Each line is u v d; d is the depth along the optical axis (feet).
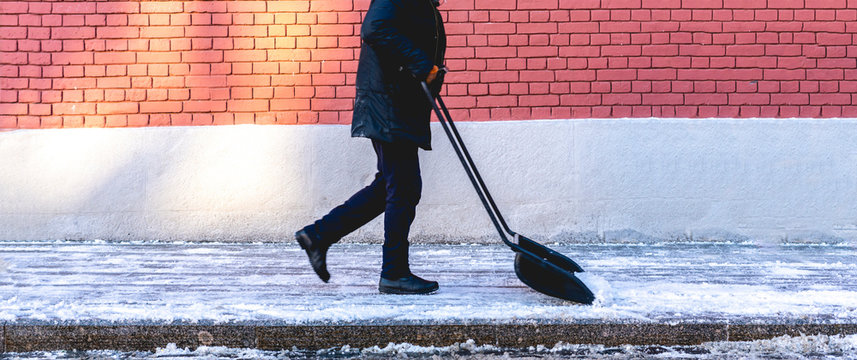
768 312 9.89
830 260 14.84
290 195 17.39
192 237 17.44
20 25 17.49
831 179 17.30
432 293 11.20
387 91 10.71
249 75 17.57
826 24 17.44
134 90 17.58
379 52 10.74
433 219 17.40
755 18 17.44
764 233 17.30
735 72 17.43
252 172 17.39
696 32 17.43
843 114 17.47
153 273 13.09
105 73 17.57
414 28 10.76
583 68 17.44
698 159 17.30
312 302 10.51
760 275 12.97
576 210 17.37
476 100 17.47
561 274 10.36
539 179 17.35
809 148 17.30
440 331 9.45
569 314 9.65
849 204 17.28
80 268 13.62
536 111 17.47
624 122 17.28
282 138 17.39
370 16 10.44
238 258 14.96
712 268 13.75
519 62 17.44
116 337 9.38
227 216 17.44
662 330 9.54
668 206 17.34
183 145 17.40
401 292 11.12
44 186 17.38
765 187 17.33
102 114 17.60
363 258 15.03
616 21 17.40
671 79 17.42
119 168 17.42
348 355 9.25
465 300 10.64
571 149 17.31
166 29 17.54
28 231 17.39
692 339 9.55
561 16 17.43
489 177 17.38
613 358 9.11
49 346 9.37
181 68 17.58
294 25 17.54
